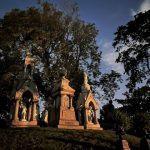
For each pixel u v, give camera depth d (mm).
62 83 25594
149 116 22969
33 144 15398
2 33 31781
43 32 33469
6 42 31953
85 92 27062
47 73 33781
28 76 25047
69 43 36719
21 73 25750
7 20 32906
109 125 30188
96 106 26578
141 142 15359
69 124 23016
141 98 29922
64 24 36688
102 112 35594
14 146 14883
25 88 24000
